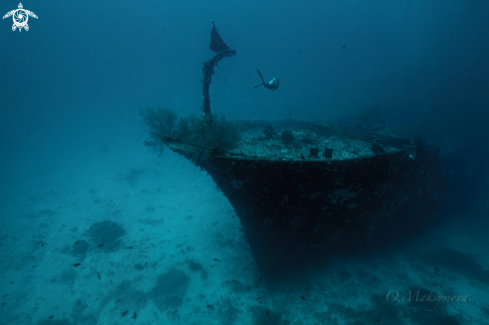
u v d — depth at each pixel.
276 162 5.68
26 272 10.25
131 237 12.17
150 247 11.28
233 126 8.23
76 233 12.94
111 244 11.55
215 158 6.20
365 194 7.06
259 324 7.27
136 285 9.19
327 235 8.05
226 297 8.29
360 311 7.50
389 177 7.07
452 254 9.56
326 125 12.97
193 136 6.95
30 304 8.73
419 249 10.29
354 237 8.60
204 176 19.53
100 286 9.27
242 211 7.38
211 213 13.88
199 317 7.70
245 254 10.16
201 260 10.16
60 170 24.58
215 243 11.15
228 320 7.50
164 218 13.87
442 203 11.28
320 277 8.80
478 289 8.17
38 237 12.73
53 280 9.71
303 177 6.02
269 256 8.19
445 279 8.66
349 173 6.20
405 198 8.73
